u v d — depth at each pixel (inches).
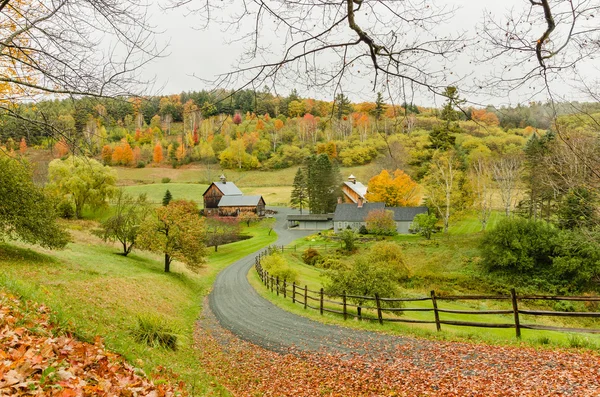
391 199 2458.2
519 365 308.3
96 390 172.6
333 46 142.8
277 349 466.6
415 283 1391.5
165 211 1171.9
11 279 318.7
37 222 812.0
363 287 768.3
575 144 280.1
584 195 438.3
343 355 408.5
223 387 326.6
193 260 1173.1
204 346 502.3
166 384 239.9
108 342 272.1
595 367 285.7
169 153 4453.7
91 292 584.4
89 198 2017.7
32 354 179.3
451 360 343.0
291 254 1831.9
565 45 142.3
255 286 1097.4
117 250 1348.4
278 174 4242.1
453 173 1920.5
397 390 296.4
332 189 3073.3
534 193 1498.5
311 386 332.5
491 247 1397.6
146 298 722.8
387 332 489.4
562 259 1230.3
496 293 1294.3
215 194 3186.5
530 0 138.9
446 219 1921.8
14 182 773.9
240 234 2488.9
